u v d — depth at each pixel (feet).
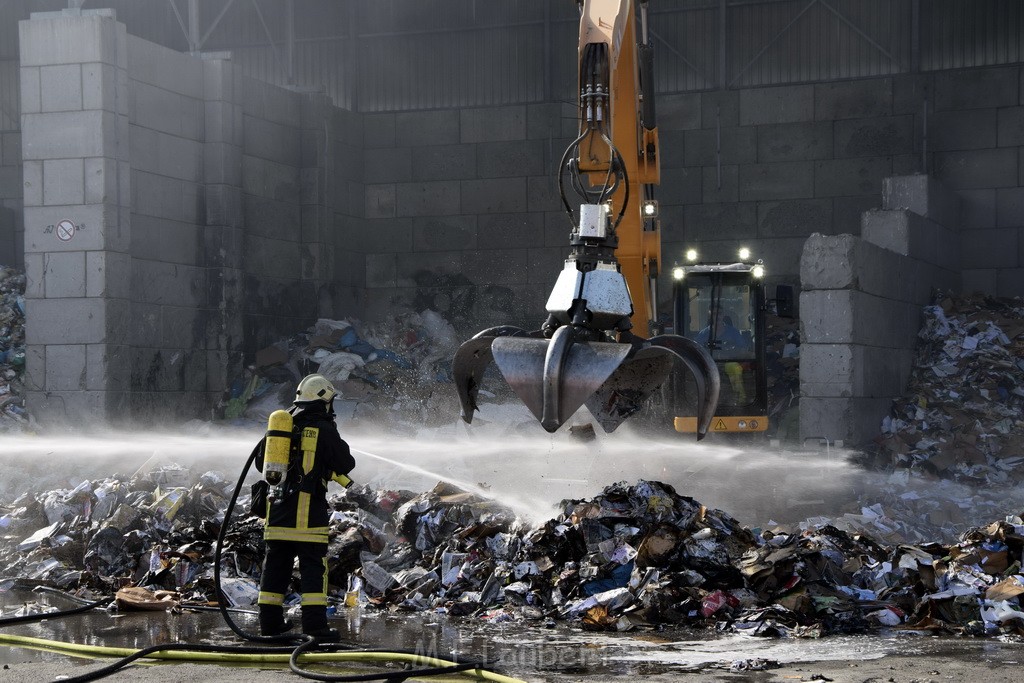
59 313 76.79
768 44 105.19
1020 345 88.07
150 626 28.76
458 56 111.04
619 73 41.19
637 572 29.81
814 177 104.32
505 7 109.91
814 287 73.26
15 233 112.78
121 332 77.56
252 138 93.61
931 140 102.12
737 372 60.85
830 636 26.84
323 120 102.37
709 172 106.63
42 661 24.49
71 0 78.38
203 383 87.45
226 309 88.17
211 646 24.85
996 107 100.42
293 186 99.91
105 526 37.09
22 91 77.56
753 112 105.50
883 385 79.56
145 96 81.56
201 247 87.92
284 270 97.71
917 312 89.61
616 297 25.23
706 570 29.84
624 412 26.20
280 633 26.99
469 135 110.63
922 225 90.43
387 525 36.96
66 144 76.74
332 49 112.88
